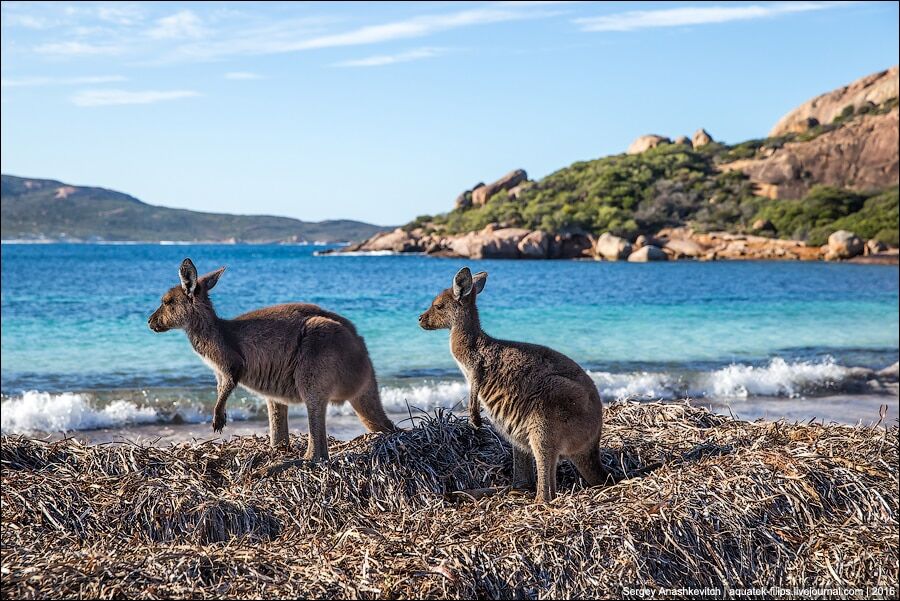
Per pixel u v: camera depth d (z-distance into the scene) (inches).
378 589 192.5
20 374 594.6
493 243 2982.3
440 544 211.8
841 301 1240.2
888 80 4441.4
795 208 3154.5
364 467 265.1
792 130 4434.1
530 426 250.2
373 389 297.0
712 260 2765.7
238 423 444.8
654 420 321.4
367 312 1000.2
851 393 526.0
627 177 3764.8
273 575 200.7
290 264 2637.8
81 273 2132.1
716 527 224.8
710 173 3976.4
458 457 279.3
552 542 211.6
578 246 3043.8
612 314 1024.9
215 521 236.8
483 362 261.7
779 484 244.5
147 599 189.2
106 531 233.8
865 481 254.5
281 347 277.7
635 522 220.7
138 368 621.6
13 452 279.4
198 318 279.1
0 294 1316.4
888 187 3476.9
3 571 199.8
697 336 823.7
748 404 490.6
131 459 275.3
